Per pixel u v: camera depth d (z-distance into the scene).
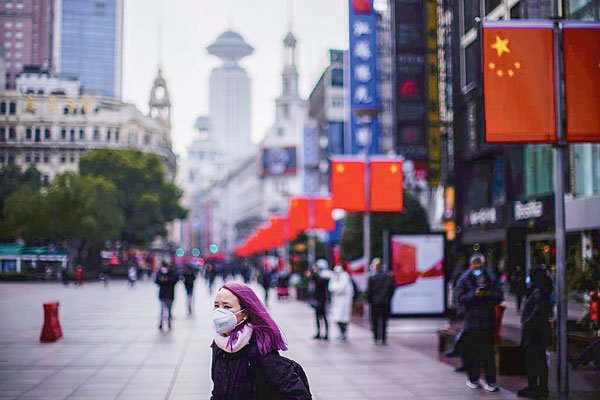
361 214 34.19
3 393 11.05
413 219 34.47
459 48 36.84
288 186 127.38
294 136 126.88
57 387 11.60
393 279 18.09
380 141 51.41
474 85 34.62
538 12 24.27
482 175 35.88
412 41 38.59
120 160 71.06
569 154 25.72
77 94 36.03
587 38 11.11
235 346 4.01
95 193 51.44
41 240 35.88
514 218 31.14
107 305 32.66
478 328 11.32
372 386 11.85
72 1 64.44
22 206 29.03
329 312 29.95
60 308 30.50
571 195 25.66
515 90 11.03
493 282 11.43
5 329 20.77
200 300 39.38
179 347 17.03
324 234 52.62
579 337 13.96
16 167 27.45
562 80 11.11
